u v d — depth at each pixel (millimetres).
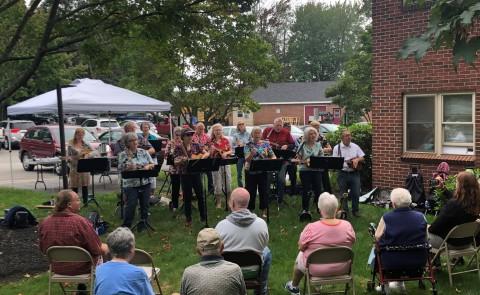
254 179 9164
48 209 10797
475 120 9953
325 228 5141
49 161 14141
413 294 5602
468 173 5816
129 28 8766
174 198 10062
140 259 5211
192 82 23578
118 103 12523
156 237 8305
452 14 2930
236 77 23812
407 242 5191
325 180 9500
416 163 10836
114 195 12312
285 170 9953
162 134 29875
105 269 3734
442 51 10289
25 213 9039
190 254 7363
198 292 3771
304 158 9055
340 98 36250
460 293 5578
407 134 11070
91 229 5434
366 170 12258
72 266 5254
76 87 12695
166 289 6078
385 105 11320
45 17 9648
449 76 10242
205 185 11414
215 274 3803
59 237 5309
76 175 10594
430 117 10734
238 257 4918
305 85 51438
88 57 9203
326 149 10242
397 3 10812
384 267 5297
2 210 10766
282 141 10320
